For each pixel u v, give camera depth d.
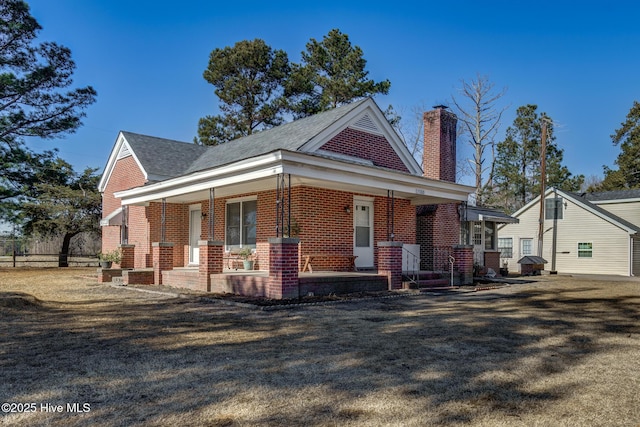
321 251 14.03
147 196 16.17
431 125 19.22
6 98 25.17
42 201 27.89
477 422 3.61
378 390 4.35
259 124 38.12
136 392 4.25
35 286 14.91
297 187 13.73
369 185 12.61
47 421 3.56
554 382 4.64
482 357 5.60
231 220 16.22
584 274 27.06
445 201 16.30
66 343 6.31
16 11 24.67
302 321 8.11
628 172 42.97
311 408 3.87
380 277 12.68
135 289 13.71
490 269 20.47
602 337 6.87
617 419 3.70
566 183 46.28
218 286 12.55
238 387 4.41
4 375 4.77
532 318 8.59
